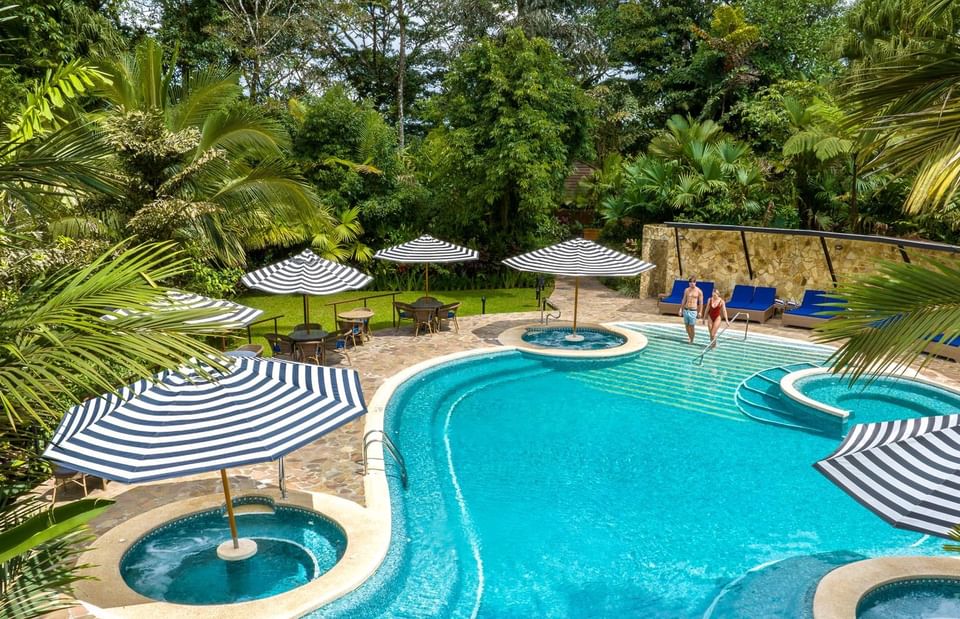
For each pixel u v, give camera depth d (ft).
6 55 20.31
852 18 77.20
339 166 88.38
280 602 21.66
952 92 15.15
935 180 14.38
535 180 81.97
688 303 58.54
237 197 49.06
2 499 13.14
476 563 25.88
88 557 24.03
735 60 120.06
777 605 23.35
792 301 70.79
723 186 81.87
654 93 135.85
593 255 59.11
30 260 23.45
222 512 28.14
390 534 26.05
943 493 18.15
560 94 86.12
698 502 31.09
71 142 16.44
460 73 84.58
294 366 24.53
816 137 77.61
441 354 53.93
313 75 134.62
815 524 29.19
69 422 20.30
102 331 11.97
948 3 16.56
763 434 39.24
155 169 43.96
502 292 87.15
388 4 156.35
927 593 22.88
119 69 49.21
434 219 94.32
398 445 36.99
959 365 50.03
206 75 53.31
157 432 19.86
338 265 52.90
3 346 11.19
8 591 11.66
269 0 121.60
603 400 45.09
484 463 35.22
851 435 22.75
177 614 20.90
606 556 26.58
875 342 14.78
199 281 47.26
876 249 64.80
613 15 147.64
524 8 149.07
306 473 31.83
